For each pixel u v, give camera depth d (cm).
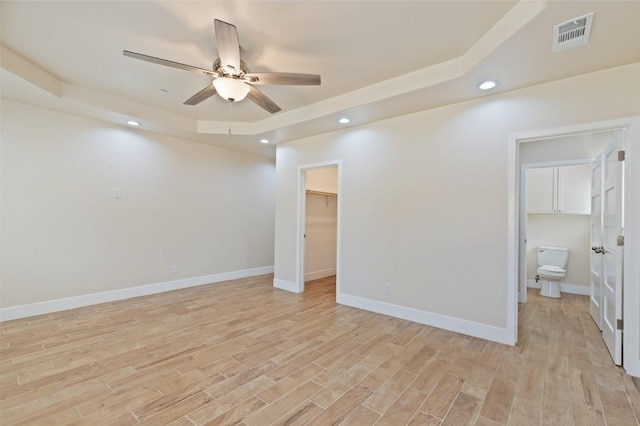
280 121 391
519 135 263
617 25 176
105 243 385
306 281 522
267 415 171
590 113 233
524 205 402
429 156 315
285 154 470
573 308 374
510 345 264
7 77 258
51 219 343
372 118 348
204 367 225
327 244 574
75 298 361
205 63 267
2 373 213
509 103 268
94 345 260
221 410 175
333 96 330
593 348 258
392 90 286
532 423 166
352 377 212
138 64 268
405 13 195
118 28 216
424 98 288
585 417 170
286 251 466
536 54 209
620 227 228
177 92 329
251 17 200
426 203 316
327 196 571
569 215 456
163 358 238
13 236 319
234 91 242
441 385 203
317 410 176
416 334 289
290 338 279
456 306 295
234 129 427
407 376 214
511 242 266
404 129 335
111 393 191
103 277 384
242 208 548
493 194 275
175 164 455
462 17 198
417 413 174
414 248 325
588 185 417
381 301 350
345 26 209
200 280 488
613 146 248
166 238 446
